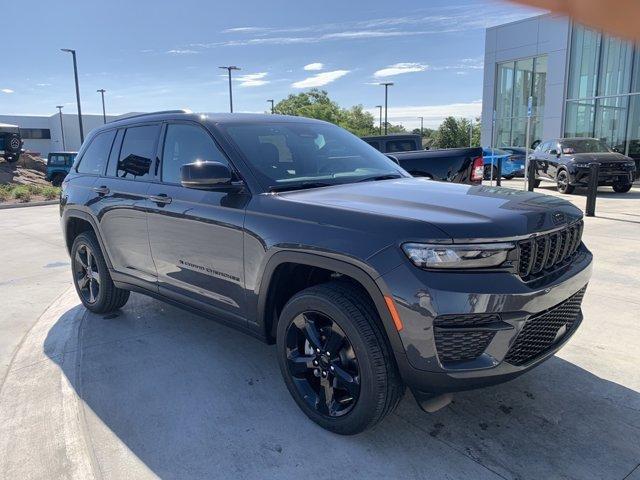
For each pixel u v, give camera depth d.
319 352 2.85
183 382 3.54
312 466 2.63
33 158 28.84
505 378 2.54
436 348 2.42
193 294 3.68
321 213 2.81
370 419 2.67
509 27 25.06
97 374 3.69
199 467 2.64
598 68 21.42
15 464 2.69
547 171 15.30
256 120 3.91
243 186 3.27
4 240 9.36
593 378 3.43
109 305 4.83
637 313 4.54
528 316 2.47
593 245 7.16
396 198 2.95
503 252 2.44
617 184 14.07
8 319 4.97
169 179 3.88
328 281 3.04
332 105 69.62
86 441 2.87
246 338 4.30
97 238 4.62
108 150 4.68
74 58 29.69
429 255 2.40
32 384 3.56
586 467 2.58
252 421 3.04
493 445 2.77
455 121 68.81
